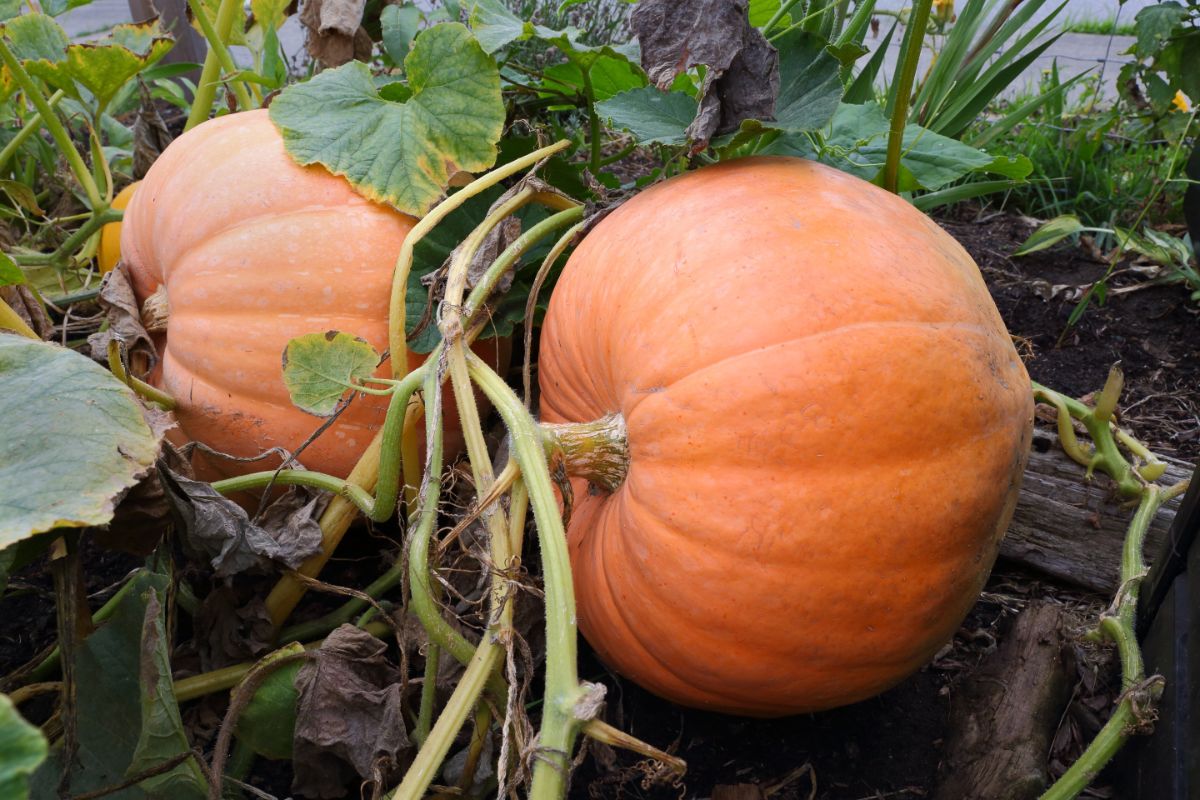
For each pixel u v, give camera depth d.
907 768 1.04
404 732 0.93
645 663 0.95
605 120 1.11
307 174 1.12
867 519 0.85
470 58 1.14
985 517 0.89
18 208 1.67
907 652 0.91
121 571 1.22
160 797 0.88
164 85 2.23
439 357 0.95
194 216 1.12
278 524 1.06
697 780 1.03
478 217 1.18
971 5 1.71
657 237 0.95
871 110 1.33
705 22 0.99
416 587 0.87
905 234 0.94
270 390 1.11
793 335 0.86
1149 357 1.59
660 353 0.89
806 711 0.97
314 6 1.42
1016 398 0.91
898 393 0.85
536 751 0.71
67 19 3.31
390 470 0.99
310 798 0.98
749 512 0.85
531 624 1.05
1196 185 1.73
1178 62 1.70
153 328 1.18
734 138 1.02
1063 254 1.88
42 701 1.03
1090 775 0.91
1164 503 1.20
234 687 1.02
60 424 0.81
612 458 0.95
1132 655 0.97
